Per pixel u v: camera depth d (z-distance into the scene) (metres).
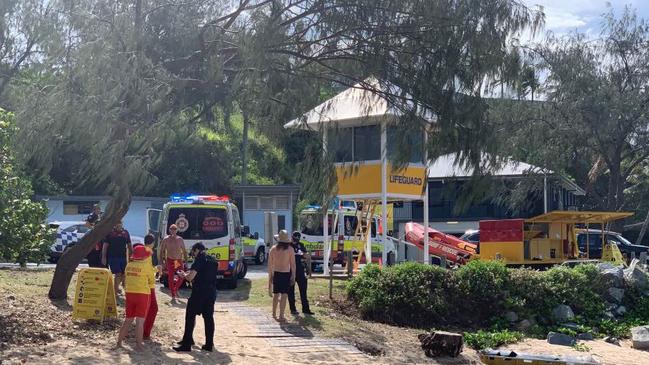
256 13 12.47
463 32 12.16
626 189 53.38
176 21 12.76
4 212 14.54
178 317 15.59
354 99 13.33
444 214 46.84
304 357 13.12
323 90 13.41
